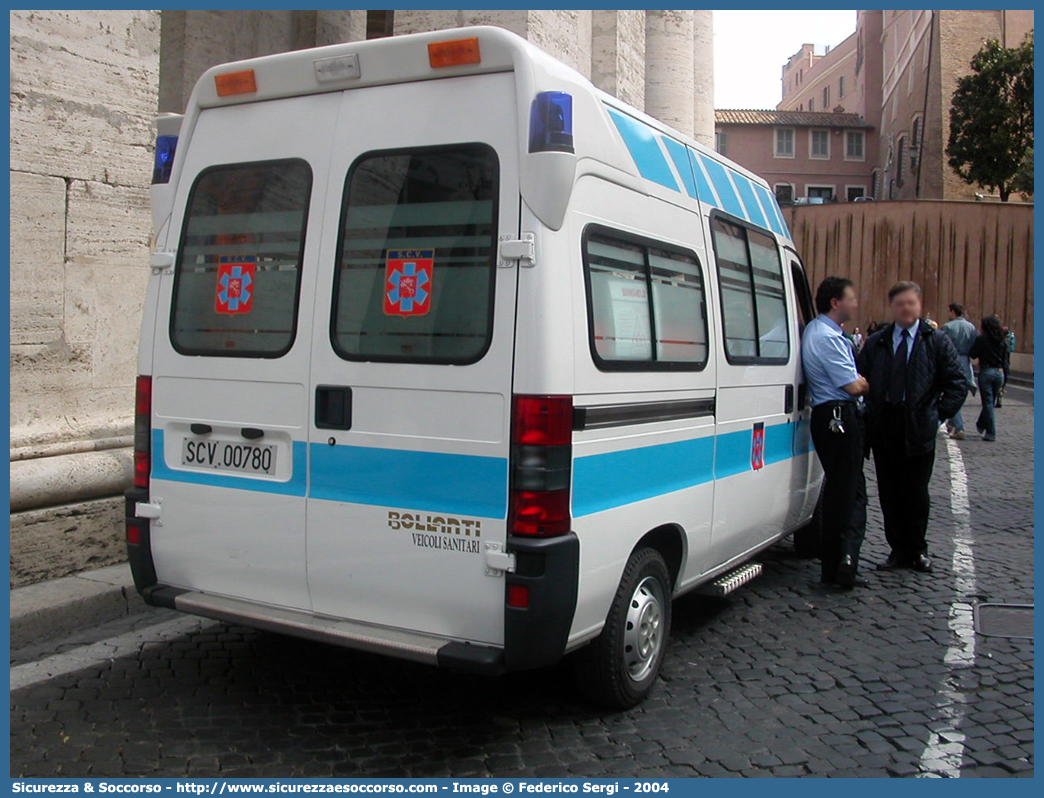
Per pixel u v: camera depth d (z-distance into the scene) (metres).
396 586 3.62
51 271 5.59
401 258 3.65
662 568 4.25
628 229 3.96
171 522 4.12
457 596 3.49
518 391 3.37
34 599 4.96
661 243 4.25
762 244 5.64
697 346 4.54
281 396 3.85
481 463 3.43
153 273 4.23
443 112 3.62
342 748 3.71
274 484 3.86
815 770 3.63
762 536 5.61
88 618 5.04
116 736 3.76
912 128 48.16
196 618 5.23
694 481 4.50
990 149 38.31
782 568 6.60
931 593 6.00
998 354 13.88
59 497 5.41
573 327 3.48
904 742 3.88
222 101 4.14
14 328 5.41
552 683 4.41
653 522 4.06
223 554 4.00
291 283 3.87
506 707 4.14
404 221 3.66
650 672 4.22
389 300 3.66
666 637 4.35
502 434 3.40
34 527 5.28
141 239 6.10
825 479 6.45
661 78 15.34
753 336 5.31
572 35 8.80
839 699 4.31
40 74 5.50
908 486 6.45
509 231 3.44
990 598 5.91
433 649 3.45
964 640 5.12
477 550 3.44
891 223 35.50
